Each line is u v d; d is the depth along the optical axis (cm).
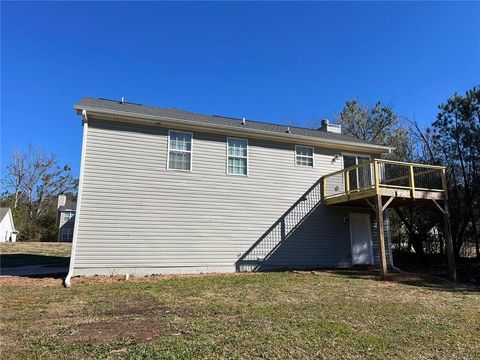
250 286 999
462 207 1722
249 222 1370
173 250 1237
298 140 1495
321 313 694
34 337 520
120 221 1181
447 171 1764
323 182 1520
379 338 537
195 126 1321
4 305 746
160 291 916
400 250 2045
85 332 546
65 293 888
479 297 925
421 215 1853
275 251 1395
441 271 1491
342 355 460
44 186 4575
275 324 602
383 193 1266
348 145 1580
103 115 1199
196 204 1295
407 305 799
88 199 1154
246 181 1391
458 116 1764
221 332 547
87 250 1132
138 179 1225
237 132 1392
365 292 948
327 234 1504
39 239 4247
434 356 466
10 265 1593
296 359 443
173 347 472
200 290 932
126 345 480
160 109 1465
